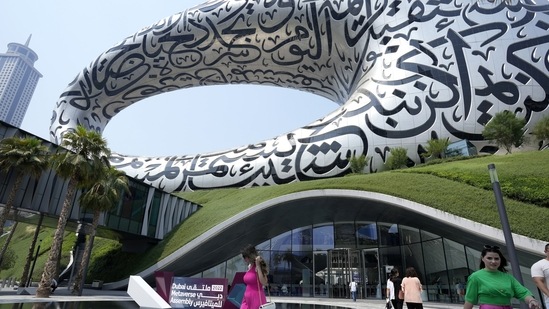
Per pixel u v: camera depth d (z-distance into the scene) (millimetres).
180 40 55938
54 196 24109
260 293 5312
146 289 11367
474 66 36438
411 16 41906
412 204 19547
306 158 37438
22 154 20125
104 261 34125
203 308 10562
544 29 37375
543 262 5883
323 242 28906
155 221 32594
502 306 3924
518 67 35562
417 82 37406
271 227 29531
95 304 14945
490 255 4148
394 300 11180
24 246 53438
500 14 38750
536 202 15961
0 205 21594
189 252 27453
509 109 34250
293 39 52750
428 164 30000
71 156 20391
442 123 35156
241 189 37719
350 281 25984
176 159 45219
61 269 38688
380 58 42000
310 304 19625
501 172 18891
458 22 39281
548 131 29547
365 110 38281
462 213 17219
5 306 12359
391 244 26203
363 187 22531
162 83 63094
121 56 57719
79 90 59438
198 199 38656
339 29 48469
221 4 54656
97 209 24906
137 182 31281
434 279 22859
